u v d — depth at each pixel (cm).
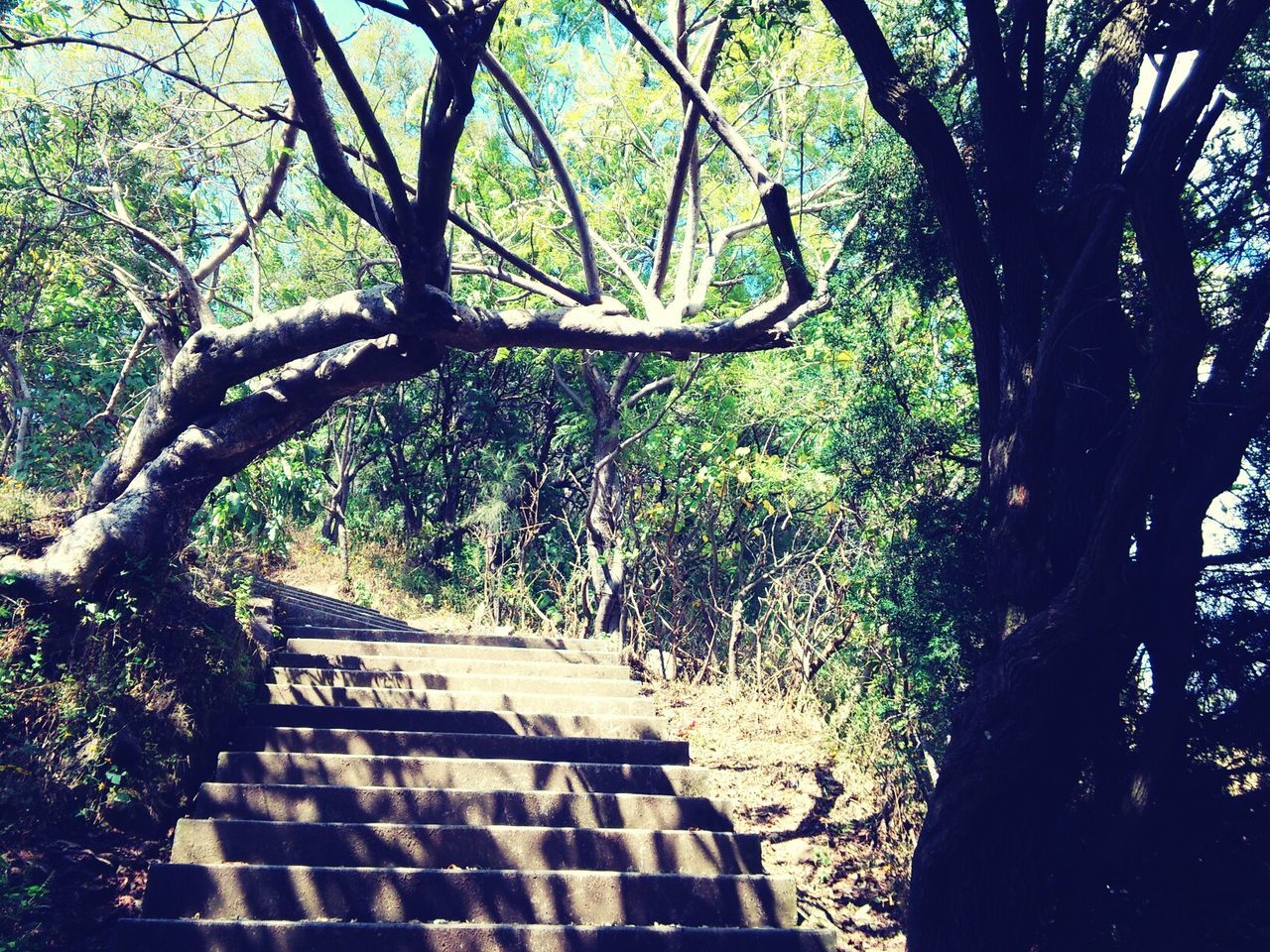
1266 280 599
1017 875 529
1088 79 754
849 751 856
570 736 750
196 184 993
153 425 712
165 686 652
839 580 969
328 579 1393
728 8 663
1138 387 650
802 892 683
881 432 805
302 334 662
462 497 1698
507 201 1273
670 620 1271
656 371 1486
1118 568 500
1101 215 552
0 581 610
